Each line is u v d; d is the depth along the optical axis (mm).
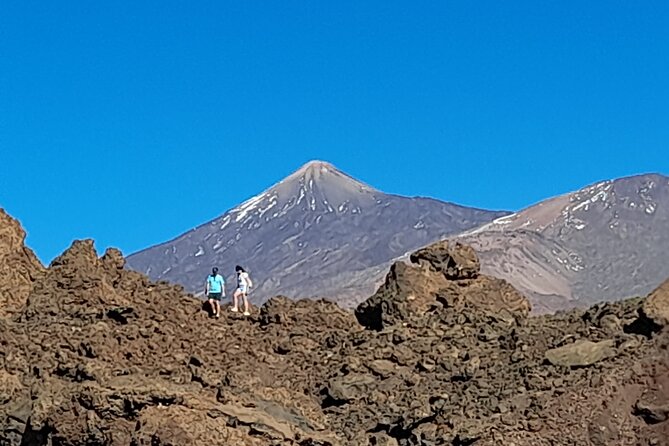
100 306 36781
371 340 35438
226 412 29578
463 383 32375
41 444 30344
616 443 29547
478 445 29438
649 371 30891
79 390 29719
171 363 32594
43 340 33625
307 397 32688
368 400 32219
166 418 28859
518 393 31234
